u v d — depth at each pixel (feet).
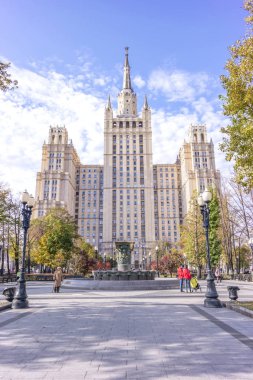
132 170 448.24
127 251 107.45
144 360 18.72
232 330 27.76
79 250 171.12
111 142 457.68
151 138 460.55
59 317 35.73
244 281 135.44
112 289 80.79
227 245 157.07
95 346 22.18
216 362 18.26
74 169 467.93
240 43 42.96
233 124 45.01
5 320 33.78
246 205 116.47
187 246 168.86
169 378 15.60
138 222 428.97
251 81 41.88
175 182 471.21
